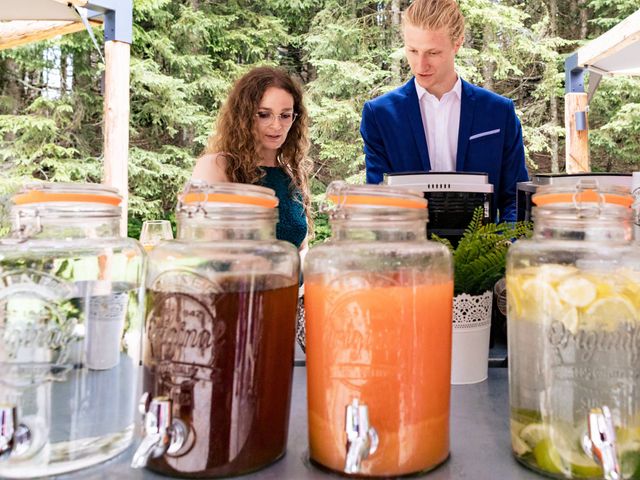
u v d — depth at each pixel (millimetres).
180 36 7762
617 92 7637
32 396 473
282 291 513
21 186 537
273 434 507
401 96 1889
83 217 527
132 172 7012
